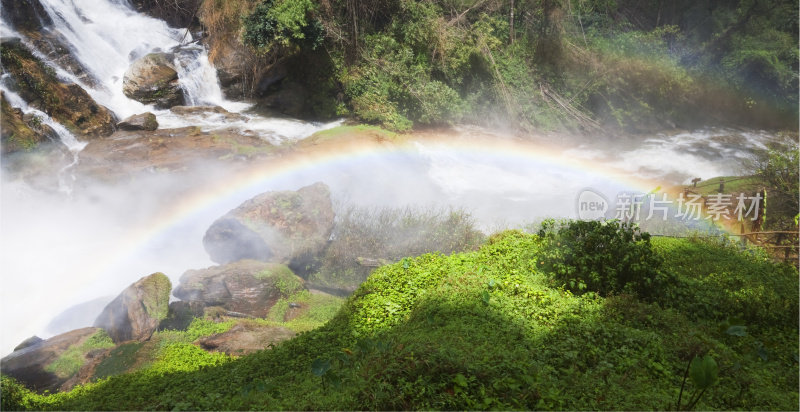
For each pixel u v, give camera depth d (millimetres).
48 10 21766
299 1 21828
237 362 7645
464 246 12930
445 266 9109
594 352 6031
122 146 17984
